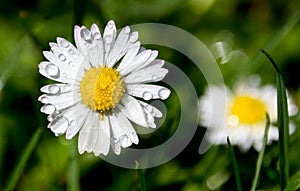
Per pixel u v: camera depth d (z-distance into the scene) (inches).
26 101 10.5
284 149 8.6
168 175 9.7
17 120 10.3
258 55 10.2
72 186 9.0
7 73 10.2
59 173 9.7
